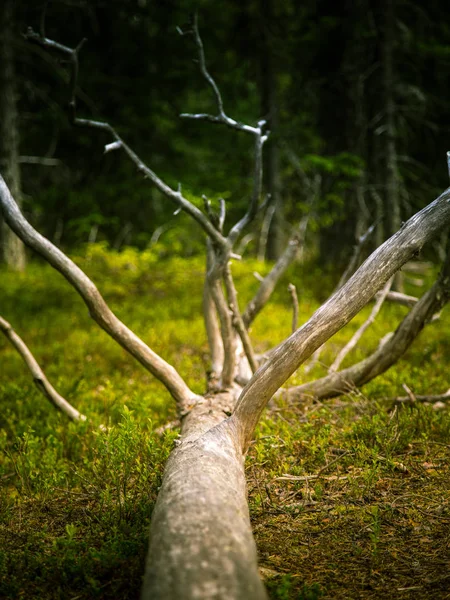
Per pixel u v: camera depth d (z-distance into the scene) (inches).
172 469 115.8
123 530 119.2
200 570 78.7
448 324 347.3
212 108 764.6
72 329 377.4
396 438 157.9
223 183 695.1
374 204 542.3
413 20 551.2
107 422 202.7
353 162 504.7
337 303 128.2
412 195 550.0
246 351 194.5
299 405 202.8
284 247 715.4
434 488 134.3
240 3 653.3
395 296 230.1
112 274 499.2
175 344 332.5
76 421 190.4
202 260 544.1
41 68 725.9
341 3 557.3
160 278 500.4
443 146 564.1
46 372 283.1
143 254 514.0
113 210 765.9
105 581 103.5
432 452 155.0
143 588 82.1
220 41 711.1
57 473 152.9
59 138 761.6
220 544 84.5
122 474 147.3
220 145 778.8
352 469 146.9
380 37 494.0
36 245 164.7
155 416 207.0
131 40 741.9
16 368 293.0
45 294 480.7
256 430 173.3
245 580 78.3
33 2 694.5
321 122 595.5
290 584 97.1
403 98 526.6
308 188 617.9
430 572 103.3
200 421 161.5
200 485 101.7
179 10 711.1
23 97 765.9
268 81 668.7
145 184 715.4
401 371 250.1
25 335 366.3
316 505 129.6
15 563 109.3
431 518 121.5
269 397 131.9
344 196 547.8
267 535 118.0
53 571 105.4
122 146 181.2
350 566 106.3
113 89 738.8
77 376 272.7
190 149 778.2
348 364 276.7
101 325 171.5
